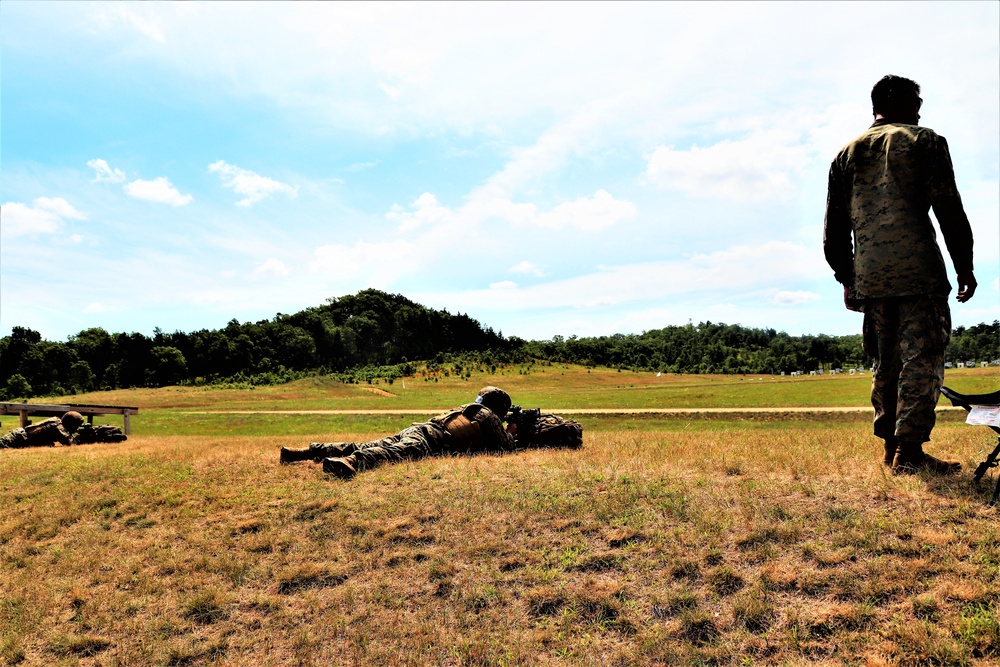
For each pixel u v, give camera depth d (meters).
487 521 5.58
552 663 3.67
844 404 31.53
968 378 34.72
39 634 4.59
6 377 116.06
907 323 5.21
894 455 5.73
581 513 5.51
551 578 4.53
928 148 4.95
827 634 3.55
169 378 128.38
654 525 5.11
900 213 5.11
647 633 3.81
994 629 3.26
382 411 42.41
